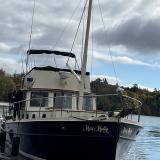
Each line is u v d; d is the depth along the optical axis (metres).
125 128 18.33
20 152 22.36
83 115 19.36
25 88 22.33
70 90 21.84
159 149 36.69
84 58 20.42
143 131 65.06
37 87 21.67
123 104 19.45
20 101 21.94
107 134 17.98
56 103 21.44
